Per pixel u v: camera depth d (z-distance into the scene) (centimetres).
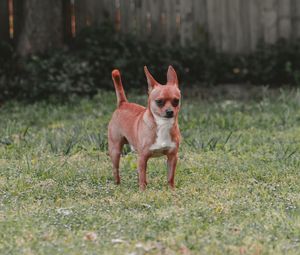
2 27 1994
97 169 1134
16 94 1831
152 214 882
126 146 1266
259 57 1997
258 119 1531
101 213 890
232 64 2014
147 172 1116
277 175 1084
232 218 860
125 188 1025
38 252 754
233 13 2038
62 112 1656
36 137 1384
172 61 1956
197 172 1111
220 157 1207
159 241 786
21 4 1973
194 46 2006
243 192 987
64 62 1845
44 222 852
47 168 1126
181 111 1573
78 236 802
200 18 2033
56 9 1969
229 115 1547
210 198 950
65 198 973
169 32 2039
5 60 1902
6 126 1504
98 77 1903
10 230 821
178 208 902
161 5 2039
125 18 2041
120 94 1079
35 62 1842
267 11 2030
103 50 1920
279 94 1825
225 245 766
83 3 2033
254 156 1212
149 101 991
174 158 1011
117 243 779
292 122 1509
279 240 784
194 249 757
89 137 1335
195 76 2000
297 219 847
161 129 988
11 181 1056
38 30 1944
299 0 2020
